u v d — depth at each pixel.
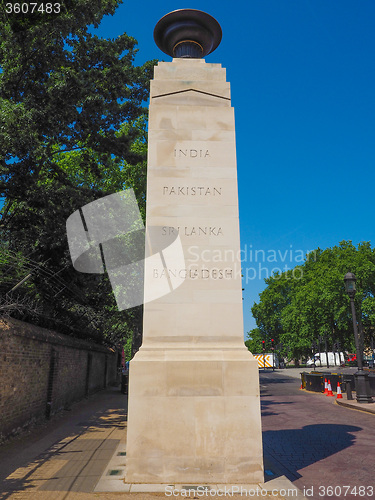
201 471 6.80
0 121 11.79
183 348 7.44
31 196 14.11
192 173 8.33
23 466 7.53
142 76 18.47
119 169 27.38
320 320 58.88
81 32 15.96
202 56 10.05
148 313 7.62
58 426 12.51
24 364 11.66
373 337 59.09
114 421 13.50
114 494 6.00
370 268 54.72
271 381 35.62
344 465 7.73
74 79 14.40
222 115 8.70
